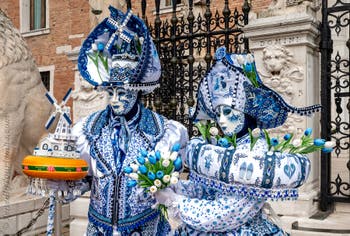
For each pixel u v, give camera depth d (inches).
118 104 108.6
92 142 110.6
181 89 239.5
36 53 648.4
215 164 87.2
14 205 212.8
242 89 92.1
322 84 194.5
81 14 610.2
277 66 187.9
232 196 87.3
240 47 226.7
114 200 106.0
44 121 238.2
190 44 221.8
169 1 514.3
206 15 215.8
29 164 101.0
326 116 194.4
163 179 90.5
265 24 187.9
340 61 196.4
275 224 93.8
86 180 113.6
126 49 112.1
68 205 235.6
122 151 108.3
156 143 110.3
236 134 94.6
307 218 180.7
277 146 88.4
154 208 103.3
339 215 189.3
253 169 83.8
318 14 238.8
